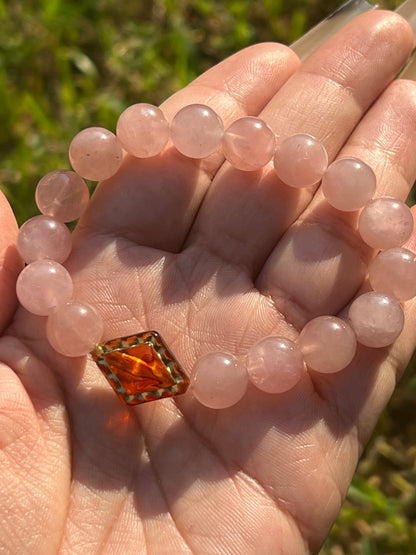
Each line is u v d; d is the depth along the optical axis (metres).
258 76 0.14
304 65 0.13
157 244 0.12
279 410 0.11
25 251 0.12
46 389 0.11
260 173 0.13
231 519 0.10
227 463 0.11
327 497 0.11
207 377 0.11
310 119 0.13
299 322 0.12
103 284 0.12
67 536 0.10
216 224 0.12
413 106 0.13
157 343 0.11
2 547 0.09
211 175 0.13
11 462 0.10
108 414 0.11
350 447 0.11
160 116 0.12
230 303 0.12
